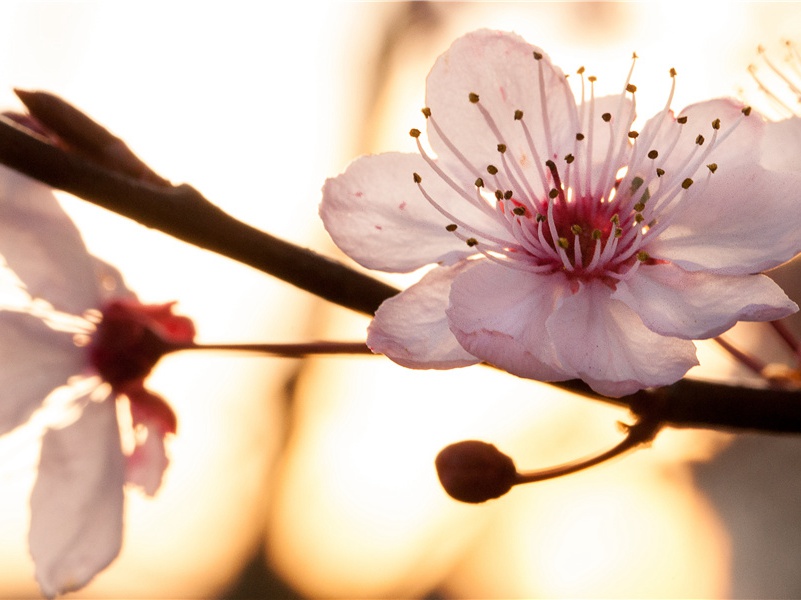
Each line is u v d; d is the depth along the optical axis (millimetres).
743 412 162
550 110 163
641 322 160
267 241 162
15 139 161
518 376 154
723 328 155
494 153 163
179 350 175
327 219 161
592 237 162
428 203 161
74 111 162
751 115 159
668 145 161
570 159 161
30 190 175
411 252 161
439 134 162
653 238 161
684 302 158
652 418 161
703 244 160
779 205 158
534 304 161
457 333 154
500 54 162
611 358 158
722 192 159
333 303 163
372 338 157
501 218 163
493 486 159
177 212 161
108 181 161
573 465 161
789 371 169
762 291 157
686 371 156
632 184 161
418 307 159
